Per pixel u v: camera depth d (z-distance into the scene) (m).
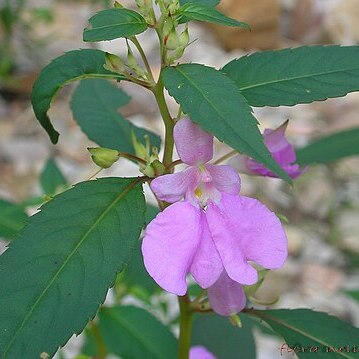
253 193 0.46
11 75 0.58
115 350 0.22
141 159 0.16
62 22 0.69
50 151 0.50
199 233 0.14
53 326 0.13
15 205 0.22
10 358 0.12
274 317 0.17
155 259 0.13
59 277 0.13
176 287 0.13
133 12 0.14
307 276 0.41
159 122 0.52
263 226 0.14
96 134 0.21
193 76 0.13
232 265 0.14
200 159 0.15
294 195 0.47
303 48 0.15
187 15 0.14
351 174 0.49
